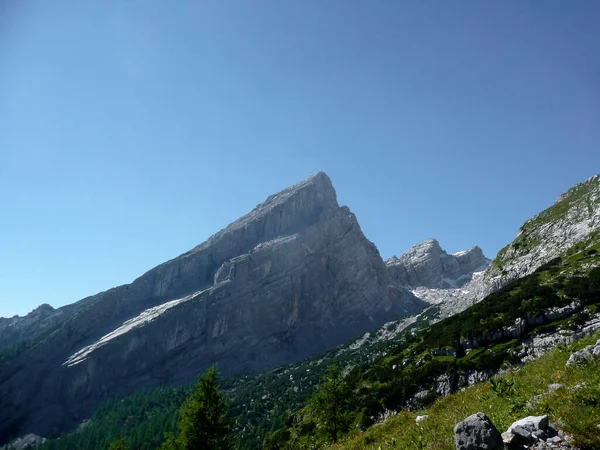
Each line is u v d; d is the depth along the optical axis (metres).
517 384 15.52
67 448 154.88
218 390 39.56
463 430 9.50
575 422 9.32
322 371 176.38
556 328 70.50
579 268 91.38
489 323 82.75
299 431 83.19
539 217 172.38
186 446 37.09
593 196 138.38
